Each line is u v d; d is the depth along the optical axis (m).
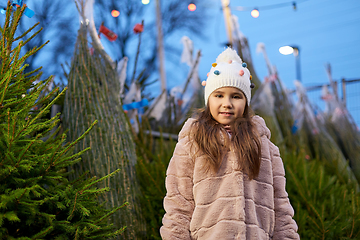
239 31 4.78
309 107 4.71
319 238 2.22
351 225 2.23
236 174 1.38
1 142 1.28
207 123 1.50
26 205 1.23
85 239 1.41
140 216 2.03
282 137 4.27
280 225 1.39
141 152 2.84
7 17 1.46
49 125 1.45
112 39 2.70
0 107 1.34
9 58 1.46
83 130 2.03
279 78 4.80
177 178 1.45
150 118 3.67
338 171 3.37
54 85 2.51
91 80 2.17
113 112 2.19
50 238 1.32
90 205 1.47
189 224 1.38
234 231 1.31
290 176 2.78
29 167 1.23
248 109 1.61
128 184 2.03
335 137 4.42
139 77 3.23
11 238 1.20
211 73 1.57
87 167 1.96
